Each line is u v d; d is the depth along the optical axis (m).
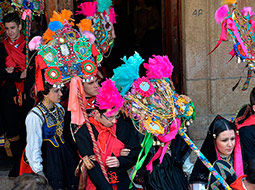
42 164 4.02
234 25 4.04
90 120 3.71
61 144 4.05
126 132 3.76
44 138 3.98
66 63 3.91
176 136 4.07
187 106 3.97
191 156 5.53
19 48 5.36
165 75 3.95
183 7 5.52
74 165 4.08
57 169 3.98
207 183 3.81
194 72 5.60
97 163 3.59
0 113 5.40
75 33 3.98
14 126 5.37
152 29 9.08
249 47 4.18
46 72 3.87
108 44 4.93
